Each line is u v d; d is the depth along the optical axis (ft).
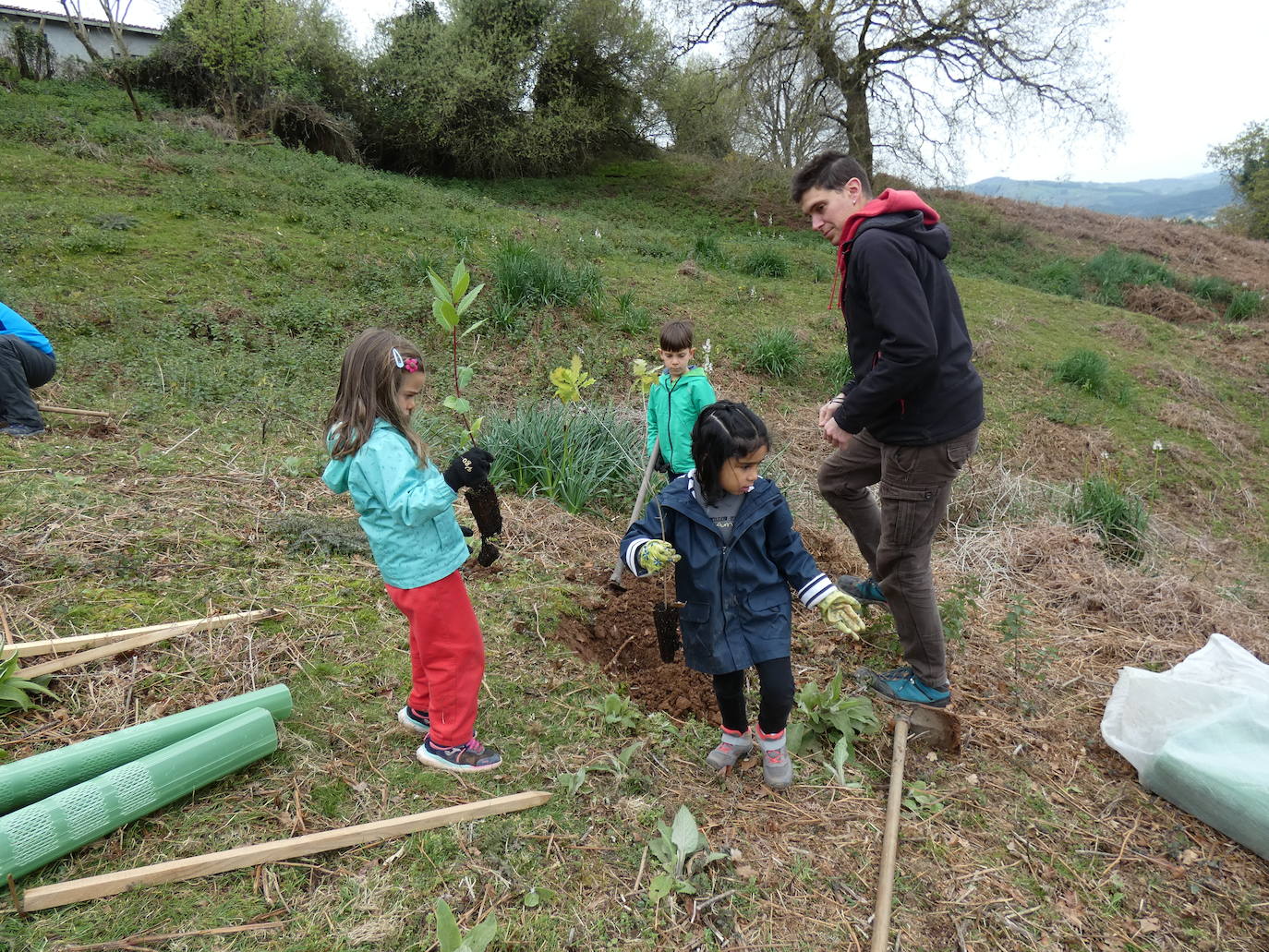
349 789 7.64
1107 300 55.83
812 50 65.46
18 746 7.50
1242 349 44.24
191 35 54.60
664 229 62.64
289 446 16.83
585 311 30.53
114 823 6.62
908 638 10.05
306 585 11.02
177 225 31.01
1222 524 27.14
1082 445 29.96
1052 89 63.05
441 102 68.33
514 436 17.67
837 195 9.58
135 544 11.25
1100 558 17.21
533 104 77.97
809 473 22.74
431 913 6.44
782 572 8.30
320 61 68.18
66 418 16.37
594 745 8.89
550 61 74.64
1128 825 8.71
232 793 7.39
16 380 14.97
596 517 16.72
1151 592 15.17
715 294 37.35
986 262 62.13
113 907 6.05
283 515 12.84
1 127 39.24
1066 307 46.62
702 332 32.22
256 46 55.98
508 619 11.26
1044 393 33.81
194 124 52.54
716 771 8.81
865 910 7.17
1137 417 33.32
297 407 19.53
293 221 34.47
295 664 9.32
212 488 13.66
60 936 5.75
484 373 25.32
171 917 6.04
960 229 68.54
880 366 8.79
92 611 9.61
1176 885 7.93
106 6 59.88
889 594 9.98
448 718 7.87
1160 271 61.11
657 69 82.23
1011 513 21.24
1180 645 13.05
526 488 17.11
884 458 9.70
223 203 34.12
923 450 9.27
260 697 8.07
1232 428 34.14
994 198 83.51
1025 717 10.62
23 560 10.35
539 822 7.59
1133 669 10.37
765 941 6.72
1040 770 9.54
